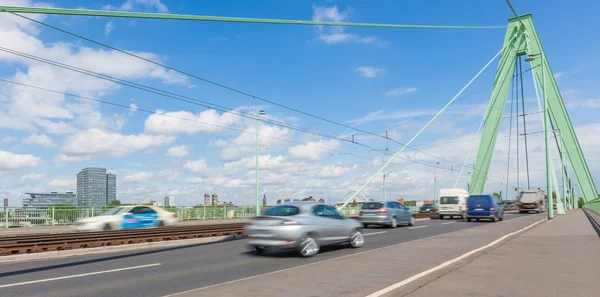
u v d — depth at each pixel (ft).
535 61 188.44
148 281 28.19
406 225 85.35
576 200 310.24
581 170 199.62
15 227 82.23
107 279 29.07
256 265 34.86
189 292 23.50
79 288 26.18
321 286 24.79
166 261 37.76
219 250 46.26
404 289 22.52
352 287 24.49
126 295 24.20
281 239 38.60
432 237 54.75
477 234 59.31
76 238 53.16
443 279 24.94
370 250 42.93
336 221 43.32
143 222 76.07
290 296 22.35
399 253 39.09
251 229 40.86
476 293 21.42
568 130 200.34
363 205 79.05
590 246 40.55
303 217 39.86
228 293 23.12
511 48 195.21
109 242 49.29
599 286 22.91
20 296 24.14
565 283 23.71
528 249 38.73
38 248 43.24
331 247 47.14
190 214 114.21
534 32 191.72
